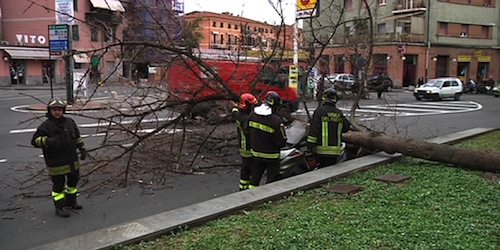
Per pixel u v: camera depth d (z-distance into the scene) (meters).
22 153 9.60
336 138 6.58
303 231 4.15
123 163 8.33
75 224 5.24
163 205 6.02
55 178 5.52
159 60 8.07
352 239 3.93
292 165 6.43
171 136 8.75
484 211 4.73
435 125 15.73
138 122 7.71
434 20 44.16
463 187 5.74
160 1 7.88
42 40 41.50
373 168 6.96
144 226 4.19
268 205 5.04
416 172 6.65
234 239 4.00
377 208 4.86
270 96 5.96
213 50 9.67
